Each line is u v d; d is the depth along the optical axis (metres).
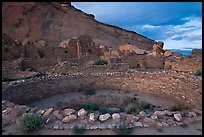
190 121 6.39
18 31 39.31
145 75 12.55
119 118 6.33
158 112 6.80
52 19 43.94
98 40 46.19
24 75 14.93
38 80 11.38
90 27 48.38
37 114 6.37
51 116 6.58
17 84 10.21
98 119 6.34
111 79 13.57
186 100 9.82
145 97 11.65
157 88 11.83
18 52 25.77
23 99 10.43
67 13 46.09
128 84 13.18
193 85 9.33
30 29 40.75
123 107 9.40
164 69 21.47
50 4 43.56
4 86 9.56
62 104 10.30
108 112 8.30
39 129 5.91
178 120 6.38
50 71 16.97
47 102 10.86
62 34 44.09
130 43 50.75
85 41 33.47
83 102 10.48
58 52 29.22
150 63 23.89
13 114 6.82
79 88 13.16
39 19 41.62
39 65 20.94
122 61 23.08
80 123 6.16
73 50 30.86
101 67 16.50
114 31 51.50
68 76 12.90
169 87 11.08
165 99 11.16
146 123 6.17
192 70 18.31
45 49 28.56
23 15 39.78
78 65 17.95
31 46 27.58
